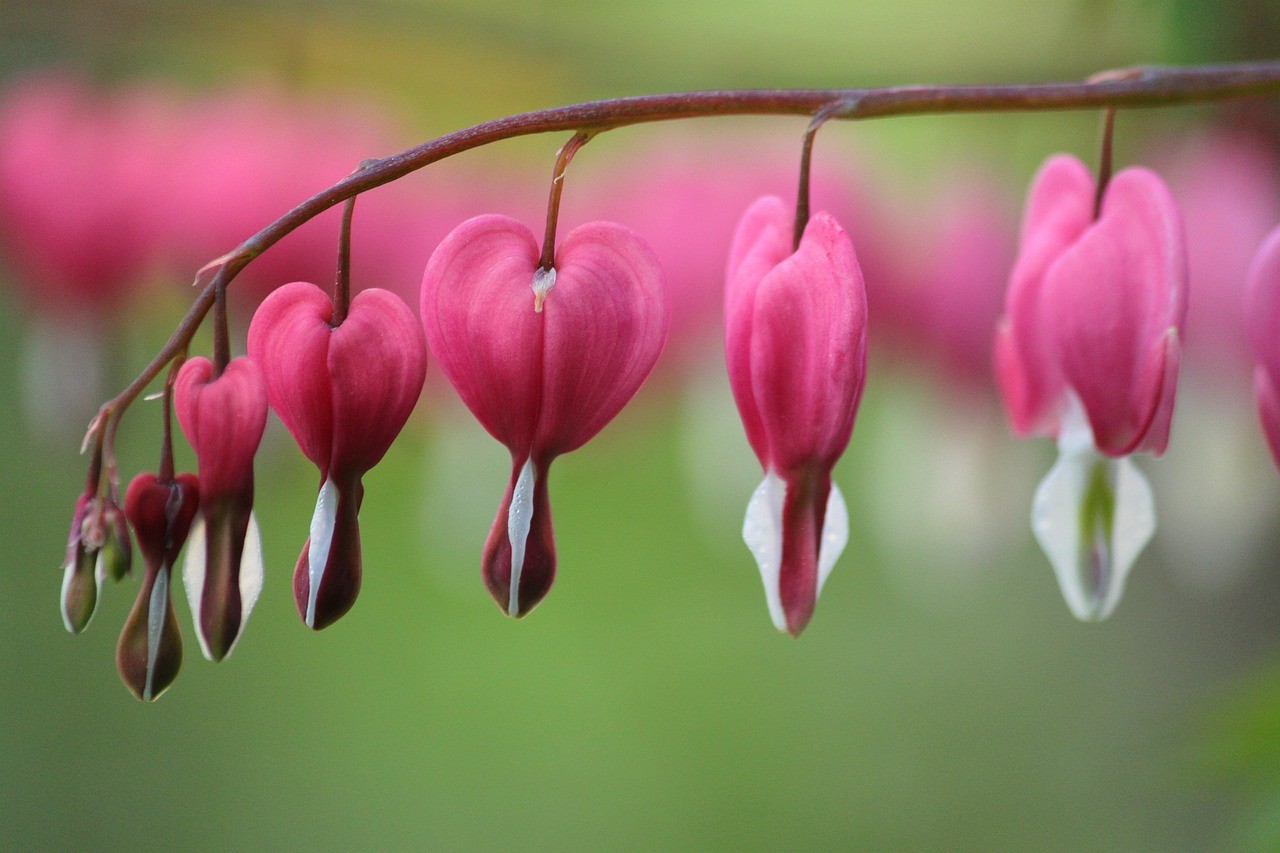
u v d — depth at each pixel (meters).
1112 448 0.42
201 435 0.40
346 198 0.40
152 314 0.68
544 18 0.81
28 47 0.73
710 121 0.68
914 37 0.79
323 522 0.40
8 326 1.21
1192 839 0.89
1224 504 0.57
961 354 0.60
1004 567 1.33
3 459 1.37
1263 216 0.56
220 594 0.40
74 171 0.62
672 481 1.29
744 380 0.40
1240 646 0.83
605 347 0.40
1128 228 0.42
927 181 0.67
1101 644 1.27
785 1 0.84
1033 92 0.42
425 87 0.73
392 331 0.40
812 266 0.40
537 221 0.64
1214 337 0.55
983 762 1.33
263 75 0.70
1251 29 0.60
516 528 0.40
